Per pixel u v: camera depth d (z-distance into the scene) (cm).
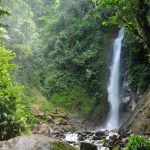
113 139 1274
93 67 3000
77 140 1504
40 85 3022
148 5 836
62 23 3625
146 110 1537
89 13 3312
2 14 1245
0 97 1019
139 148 756
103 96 2761
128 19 913
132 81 2230
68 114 2655
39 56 3466
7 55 1358
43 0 4456
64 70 3206
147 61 2127
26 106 1678
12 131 975
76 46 3262
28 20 3303
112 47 2870
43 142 410
